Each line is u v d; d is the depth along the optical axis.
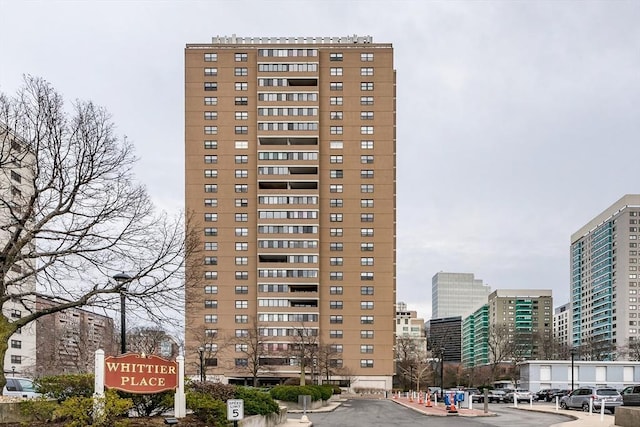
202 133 89.75
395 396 73.75
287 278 86.00
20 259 17.47
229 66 90.69
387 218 88.31
